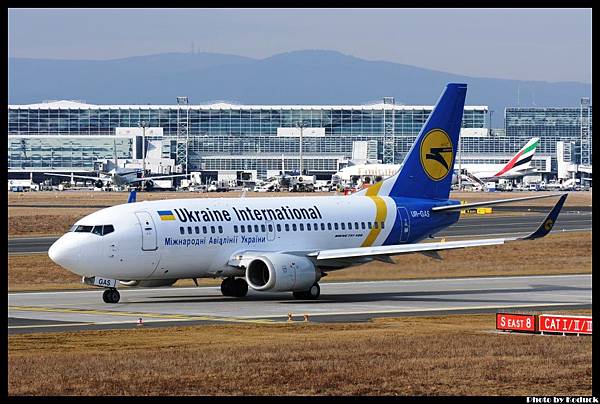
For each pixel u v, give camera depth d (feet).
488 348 419.74
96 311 586.45
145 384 350.43
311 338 467.93
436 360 392.47
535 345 428.56
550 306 617.62
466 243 654.53
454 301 647.15
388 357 399.24
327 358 398.01
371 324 525.34
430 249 654.12
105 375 363.76
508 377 360.89
